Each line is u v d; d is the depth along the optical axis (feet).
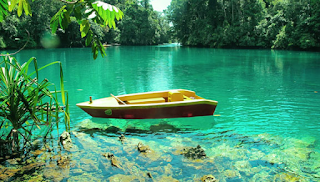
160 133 20.04
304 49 122.62
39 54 106.63
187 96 26.84
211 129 20.97
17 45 142.92
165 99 27.07
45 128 20.57
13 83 16.12
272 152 16.67
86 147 17.19
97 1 7.30
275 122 22.61
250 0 158.81
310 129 20.93
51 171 14.19
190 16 196.34
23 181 13.23
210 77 47.55
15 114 16.67
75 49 147.02
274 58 84.99
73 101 29.96
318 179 13.56
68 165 14.82
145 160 15.42
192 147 16.89
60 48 159.43
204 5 187.32
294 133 20.08
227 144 17.93
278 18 140.87
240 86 38.86
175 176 13.76
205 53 113.91
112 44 216.54
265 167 14.76
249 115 24.62
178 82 42.55
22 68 16.15
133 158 15.67
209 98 31.42
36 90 16.43
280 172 14.25
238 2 162.09
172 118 23.32
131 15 223.71
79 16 7.63
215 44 167.12
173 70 57.62
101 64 70.18
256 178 13.65
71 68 61.00
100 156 15.92
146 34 226.38
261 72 53.57
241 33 152.56
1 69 16.24
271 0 185.57
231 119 23.47
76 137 18.90
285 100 30.07
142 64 70.23
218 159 15.65
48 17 156.76
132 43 228.22
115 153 16.33
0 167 14.58
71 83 41.68
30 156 15.92
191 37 184.75
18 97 16.57
